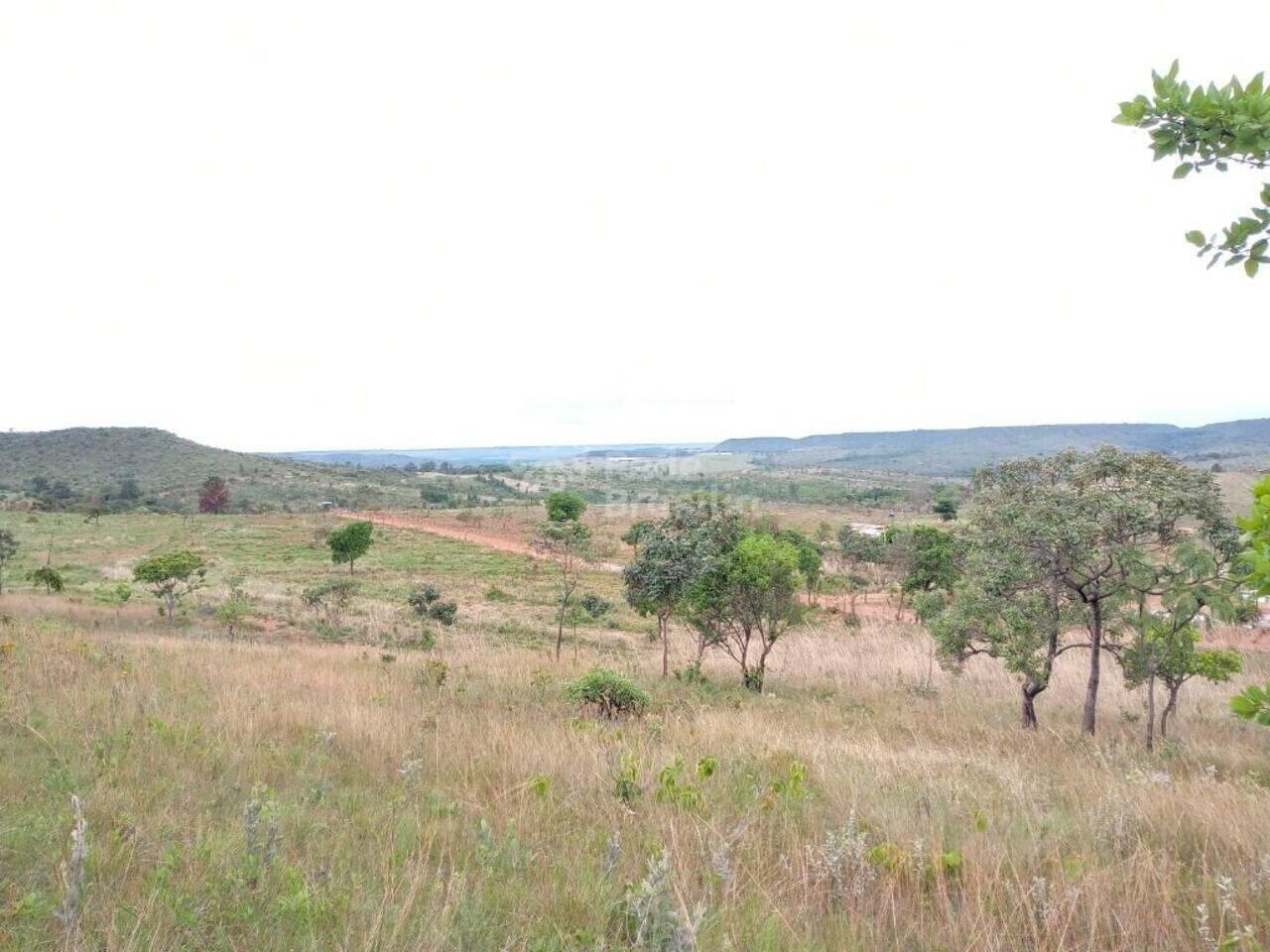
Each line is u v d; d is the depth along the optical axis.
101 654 10.95
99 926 3.01
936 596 18.78
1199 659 11.97
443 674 12.35
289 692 9.48
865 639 23.80
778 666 19.48
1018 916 3.54
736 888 3.77
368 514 87.75
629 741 7.65
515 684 13.08
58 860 3.56
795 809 5.22
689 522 17.38
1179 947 3.33
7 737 5.80
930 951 3.30
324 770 5.89
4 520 70.38
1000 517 11.77
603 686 10.56
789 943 3.24
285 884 3.52
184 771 5.36
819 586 39.19
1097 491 10.80
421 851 4.14
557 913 3.51
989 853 4.32
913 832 4.77
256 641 22.45
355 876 3.67
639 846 4.45
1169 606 10.47
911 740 10.62
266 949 3.00
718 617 16.72
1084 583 11.26
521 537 74.94
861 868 3.92
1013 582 11.91
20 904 3.00
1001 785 6.49
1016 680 17.12
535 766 6.23
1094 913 3.32
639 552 17.39
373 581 47.44
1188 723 13.20
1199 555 9.66
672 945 2.94
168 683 9.02
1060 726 12.45
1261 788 7.27
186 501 105.31
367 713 8.16
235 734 6.68
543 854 4.26
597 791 5.56
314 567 53.78
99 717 6.74
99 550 57.44
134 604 31.33
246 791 5.13
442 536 73.25
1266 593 2.39
